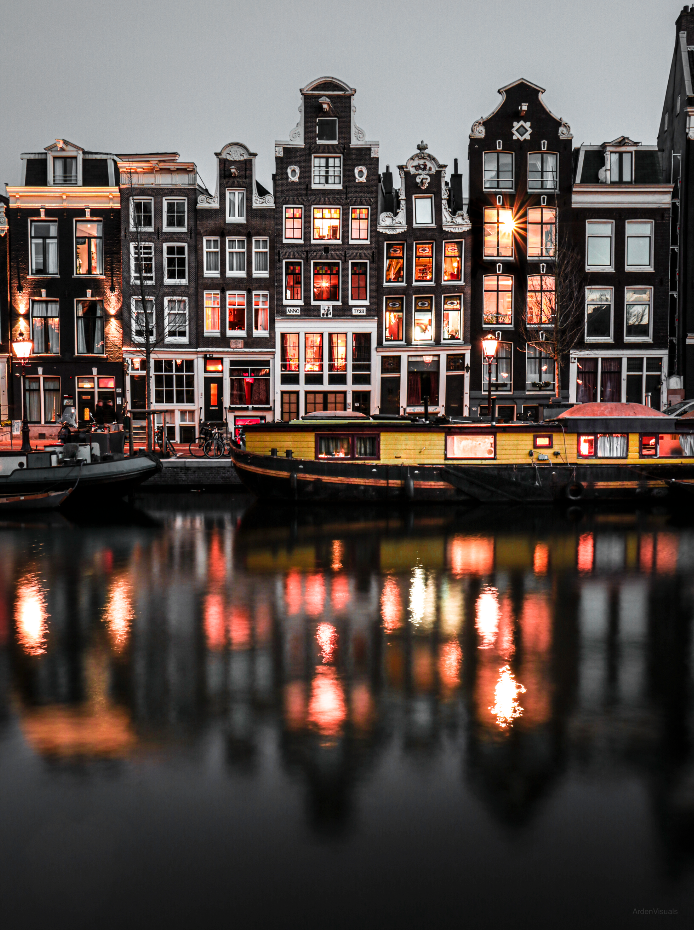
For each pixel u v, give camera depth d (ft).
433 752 20.89
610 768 20.03
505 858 16.24
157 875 15.75
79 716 23.54
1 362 118.52
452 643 31.32
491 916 14.71
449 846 16.61
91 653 30.14
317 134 116.57
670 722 23.08
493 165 116.78
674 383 116.06
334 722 22.99
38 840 16.83
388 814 17.79
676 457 77.10
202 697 25.13
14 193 116.26
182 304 117.70
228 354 117.39
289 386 117.91
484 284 116.88
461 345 115.85
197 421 117.50
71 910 14.89
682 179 115.34
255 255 117.91
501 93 115.85
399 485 75.72
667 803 18.29
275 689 25.89
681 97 115.34
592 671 27.81
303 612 36.42
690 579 43.29
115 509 74.54
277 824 17.37
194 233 116.78
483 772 19.76
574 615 35.76
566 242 115.85
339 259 117.19
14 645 31.27
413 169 115.96
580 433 76.69
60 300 117.70
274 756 20.65
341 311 117.60
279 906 14.97
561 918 14.70
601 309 117.39
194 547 53.93
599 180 117.60
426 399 84.89
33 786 19.08
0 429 108.27
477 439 76.69
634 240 117.08
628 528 62.28
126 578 44.19
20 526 63.87
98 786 19.08
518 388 116.98
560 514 70.59
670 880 15.62
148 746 21.29
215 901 15.10
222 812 17.85
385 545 54.54
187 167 115.85
